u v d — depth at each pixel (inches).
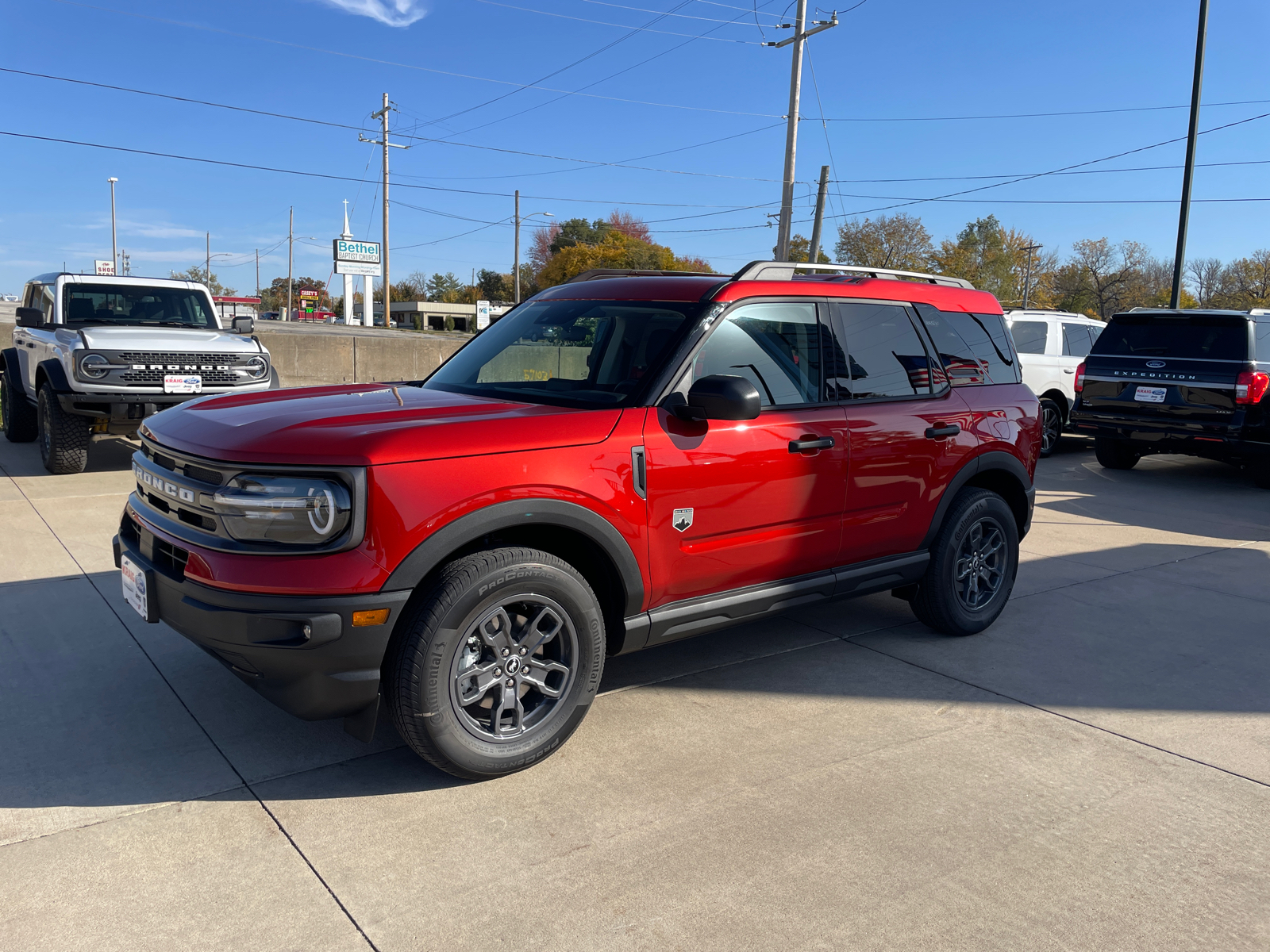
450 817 110.1
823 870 101.0
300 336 604.4
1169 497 355.6
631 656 169.2
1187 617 201.2
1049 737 138.3
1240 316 358.6
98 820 107.0
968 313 184.2
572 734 130.8
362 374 632.4
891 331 166.2
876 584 165.0
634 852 103.6
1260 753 134.9
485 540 118.0
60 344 315.0
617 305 148.9
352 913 91.4
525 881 97.4
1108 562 249.4
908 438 161.9
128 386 311.4
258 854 101.3
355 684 106.3
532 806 113.3
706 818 111.6
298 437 108.3
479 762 115.6
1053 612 202.8
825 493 149.2
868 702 149.8
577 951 86.7
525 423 117.4
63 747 124.3
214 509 108.3
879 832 109.4
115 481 309.7
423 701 109.3
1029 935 90.9
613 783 119.9
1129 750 134.3
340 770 120.8
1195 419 365.1
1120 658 174.1
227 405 134.8
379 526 104.4
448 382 154.9
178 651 158.6
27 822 106.1
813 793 118.6
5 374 385.4
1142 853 106.8
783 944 88.4
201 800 112.3
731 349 139.7
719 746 131.9
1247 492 372.5
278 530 105.0
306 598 103.4
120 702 138.6
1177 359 372.2
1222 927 93.4
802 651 174.2
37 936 86.5
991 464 179.9
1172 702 153.2
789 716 143.1
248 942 86.6
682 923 91.0
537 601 117.5
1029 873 101.8
